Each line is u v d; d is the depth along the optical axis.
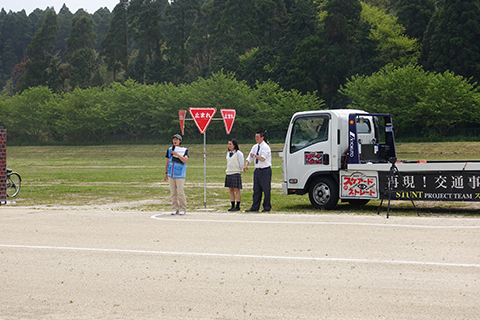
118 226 10.48
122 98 93.00
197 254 7.72
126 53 134.75
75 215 12.34
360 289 5.84
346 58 91.88
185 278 6.41
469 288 5.82
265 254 7.67
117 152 78.56
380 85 72.38
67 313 5.14
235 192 13.51
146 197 18.14
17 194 19.03
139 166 46.50
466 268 6.70
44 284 6.20
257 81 89.88
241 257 7.49
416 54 91.25
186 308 5.26
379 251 7.77
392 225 10.16
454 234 9.11
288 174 14.02
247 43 116.25
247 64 103.12
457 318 4.87
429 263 6.96
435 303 5.31
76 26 142.25
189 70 134.38
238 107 84.12
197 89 88.25
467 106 68.00
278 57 98.25
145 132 95.69
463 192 11.95
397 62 89.12
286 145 14.04
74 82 125.12
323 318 4.91
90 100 95.44
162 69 118.31
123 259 7.46
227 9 121.56
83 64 127.06
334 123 13.35
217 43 120.50
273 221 10.90
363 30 93.19
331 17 96.62
